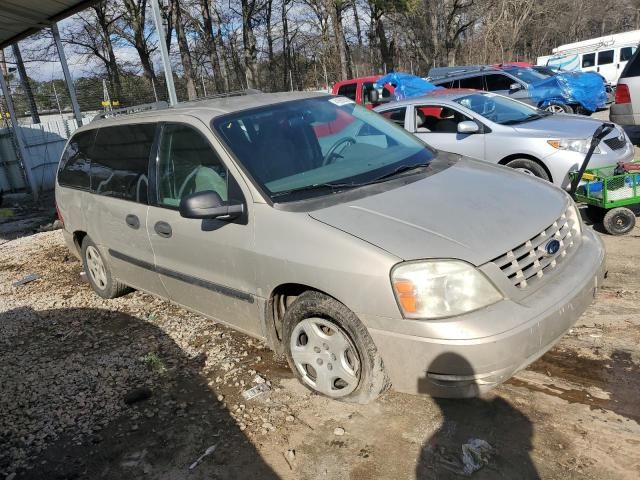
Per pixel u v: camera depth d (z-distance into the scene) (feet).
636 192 18.04
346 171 11.80
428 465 8.87
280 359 12.65
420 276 8.73
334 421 10.23
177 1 88.74
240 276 11.35
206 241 11.89
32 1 30.94
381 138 13.57
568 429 9.30
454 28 133.80
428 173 11.88
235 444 9.98
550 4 136.15
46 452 10.42
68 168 18.22
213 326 14.94
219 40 128.36
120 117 16.14
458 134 23.93
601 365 10.98
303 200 10.73
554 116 24.72
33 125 56.34
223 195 11.55
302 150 12.16
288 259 10.14
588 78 47.19
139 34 104.37
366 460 9.17
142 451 10.11
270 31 142.72
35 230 33.73
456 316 8.63
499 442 9.18
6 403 12.32
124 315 16.58
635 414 9.48
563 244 10.16
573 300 9.28
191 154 12.56
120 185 14.92
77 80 71.87
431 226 9.46
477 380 8.61
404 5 108.06
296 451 9.61
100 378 12.90
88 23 111.04
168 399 11.64
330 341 10.20
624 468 8.34
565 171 21.06
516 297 8.91
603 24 182.60
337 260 9.45
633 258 16.29
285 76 143.64
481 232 9.30
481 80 48.47
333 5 105.50
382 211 10.03
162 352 13.82
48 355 14.56
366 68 161.68
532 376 10.88
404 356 8.99
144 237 13.89
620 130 22.93
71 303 18.22
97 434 10.77
